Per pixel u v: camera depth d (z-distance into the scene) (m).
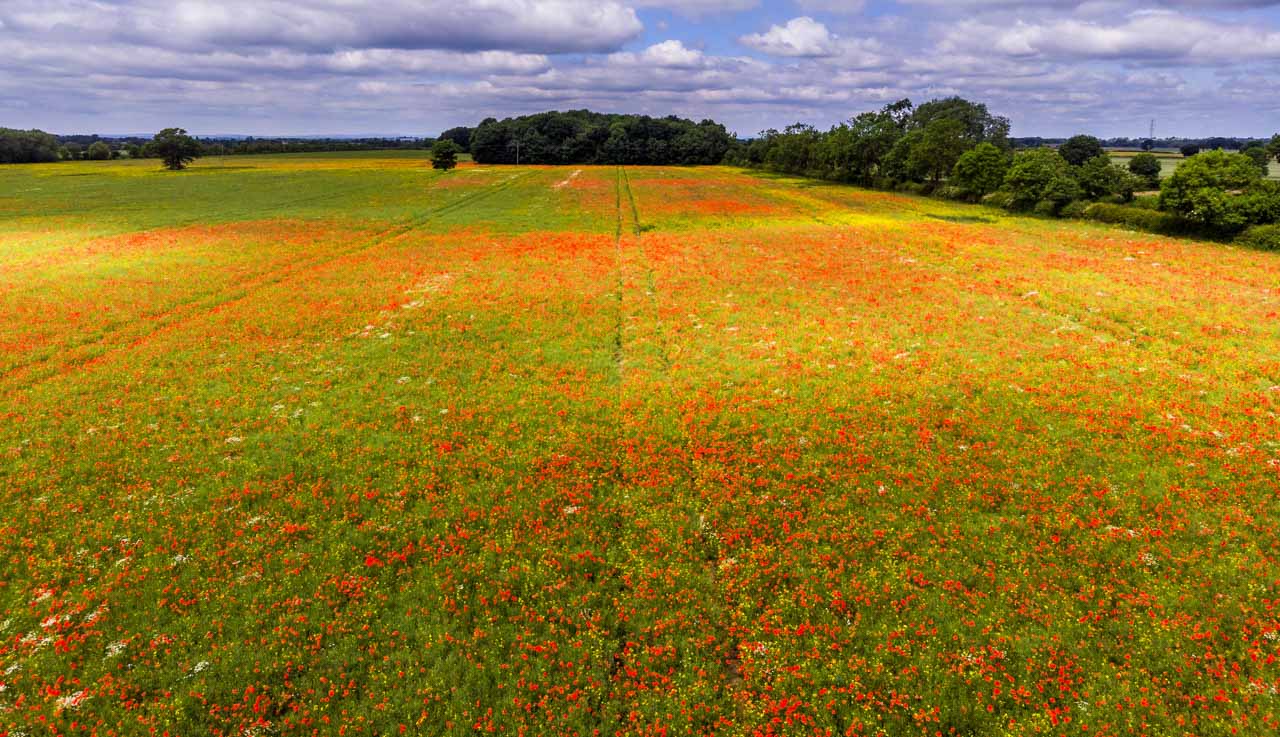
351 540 16.34
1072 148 133.75
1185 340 27.16
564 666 12.77
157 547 16.03
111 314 33.69
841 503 17.34
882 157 105.94
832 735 11.41
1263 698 11.38
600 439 21.06
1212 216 50.88
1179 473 17.89
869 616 13.78
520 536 16.48
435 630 13.60
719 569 15.27
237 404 23.67
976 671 12.34
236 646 13.21
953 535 16.02
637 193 96.38
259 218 67.38
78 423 22.08
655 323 32.44
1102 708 11.52
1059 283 37.09
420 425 22.09
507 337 30.69
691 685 12.35
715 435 20.95
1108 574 14.53
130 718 11.77
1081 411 21.52
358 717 11.73
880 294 36.50
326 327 32.06
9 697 12.16
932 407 22.41
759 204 81.94
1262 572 14.18
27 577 15.09
